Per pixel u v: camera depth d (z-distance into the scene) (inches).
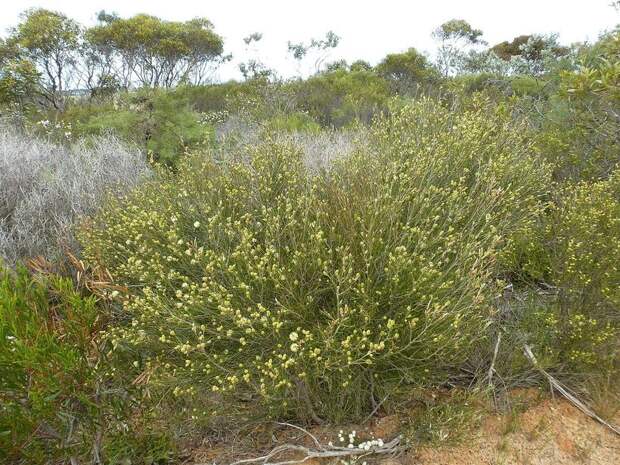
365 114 305.9
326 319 85.4
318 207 101.0
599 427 86.7
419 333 80.9
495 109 175.0
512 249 113.5
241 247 89.4
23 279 90.1
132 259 90.3
